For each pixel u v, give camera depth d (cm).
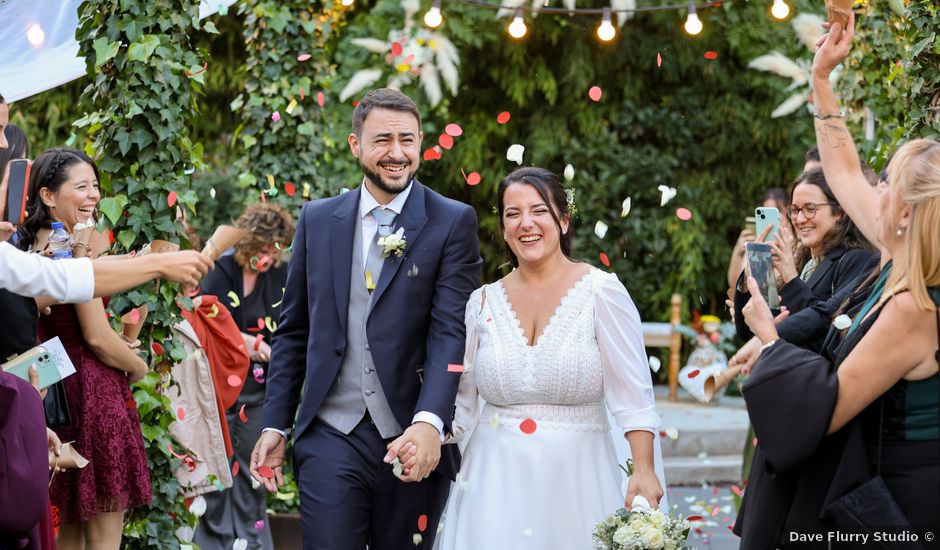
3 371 301
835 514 293
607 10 600
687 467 934
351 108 1102
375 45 657
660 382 1362
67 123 1168
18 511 293
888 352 287
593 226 1260
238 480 608
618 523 348
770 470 305
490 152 1267
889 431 292
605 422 390
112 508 417
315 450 396
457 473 400
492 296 394
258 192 688
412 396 397
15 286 303
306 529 390
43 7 509
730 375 389
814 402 293
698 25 585
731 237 1377
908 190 287
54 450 365
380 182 398
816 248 452
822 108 342
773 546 312
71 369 363
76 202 416
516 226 384
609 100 1270
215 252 392
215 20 1153
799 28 541
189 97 474
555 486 374
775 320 374
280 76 686
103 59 447
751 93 1259
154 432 466
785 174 1283
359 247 405
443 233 402
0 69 517
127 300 457
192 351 529
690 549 347
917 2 443
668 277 1295
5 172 367
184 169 475
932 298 285
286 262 650
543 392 377
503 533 373
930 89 445
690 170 1291
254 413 613
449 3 1162
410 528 397
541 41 1244
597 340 380
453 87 683
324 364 398
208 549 598
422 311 399
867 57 683
